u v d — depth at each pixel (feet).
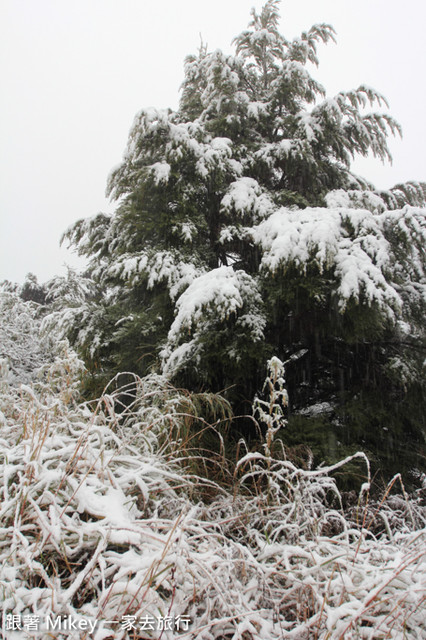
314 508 6.77
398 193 17.26
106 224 18.83
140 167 16.55
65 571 4.86
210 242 17.53
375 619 4.22
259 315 13.00
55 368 8.46
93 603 4.10
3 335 25.85
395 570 4.50
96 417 7.03
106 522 4.73
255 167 17.58
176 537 4.50
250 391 14.21
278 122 18.20
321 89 18.63
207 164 15.51
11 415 8.06
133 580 4.02
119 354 15.48
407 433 14.10
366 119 17.12
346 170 18.86
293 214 13.51
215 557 4.61
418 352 13.78
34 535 4.96
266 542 5.58
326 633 3.99
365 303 11.43
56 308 26.50
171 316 15.20
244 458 6.74
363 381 14.52
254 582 4.83
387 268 12.12
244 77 19.24
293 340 15.58
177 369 12.40
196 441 10.64
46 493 4.87
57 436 6.01
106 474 5.71
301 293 12.75
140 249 16.39
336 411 13.55
